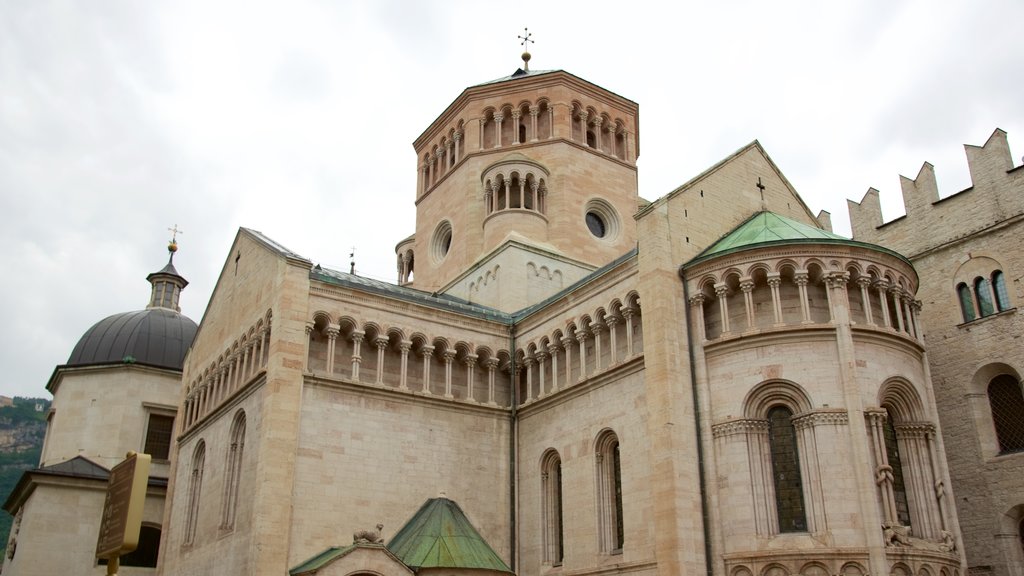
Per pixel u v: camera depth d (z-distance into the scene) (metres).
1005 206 50.06
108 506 23.06
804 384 38.34
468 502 47.34
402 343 48.00
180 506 54.12
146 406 71.94
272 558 39.59
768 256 40.62
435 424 47.72
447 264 64.69
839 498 36.31
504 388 51.62
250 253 50.75
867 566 35.12
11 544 66.69
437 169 70.00
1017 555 46.38
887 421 40.19
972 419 49.25
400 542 43.06
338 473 43.44
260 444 42.12
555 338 48.91
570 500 45.06
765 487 37.81
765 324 40.53
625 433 42.47
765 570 36.12
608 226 64.81
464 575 40.56
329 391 44.66
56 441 71.00
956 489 49.28
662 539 37.72
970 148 52.59
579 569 43.19
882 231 57.00
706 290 42.03
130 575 64.31
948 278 52.31
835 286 39.91
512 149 64.62
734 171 48.84
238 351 49.56
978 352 49.78
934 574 36.84
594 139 66.69
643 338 41.78
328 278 46.44
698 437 39.56
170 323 76.88
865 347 39.31
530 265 57.34
